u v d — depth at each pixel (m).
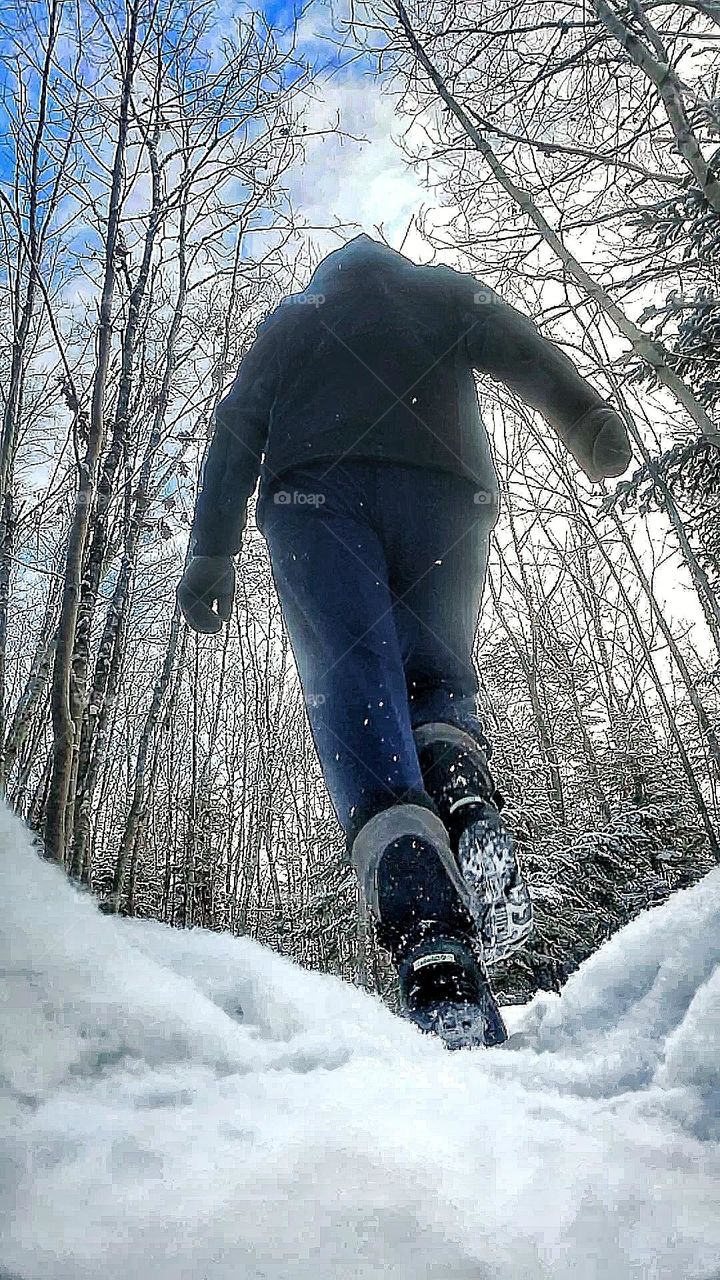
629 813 10.91
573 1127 0.94
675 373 6.33
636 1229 0.69
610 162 6.02
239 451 2.38
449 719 2.11
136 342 8.02
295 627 2.14
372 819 1.87
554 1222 0.70
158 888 17.02
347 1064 1.21
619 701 15.72
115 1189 0.73
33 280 8.05
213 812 19.89
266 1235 0.65
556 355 2.36
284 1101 1.00
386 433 2.21
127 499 7.62
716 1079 1.01
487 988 1.75
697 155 4.77
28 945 1.30
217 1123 0.90
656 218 6.29
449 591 2.19
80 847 6.29
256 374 2.39
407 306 2.34
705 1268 0.63
